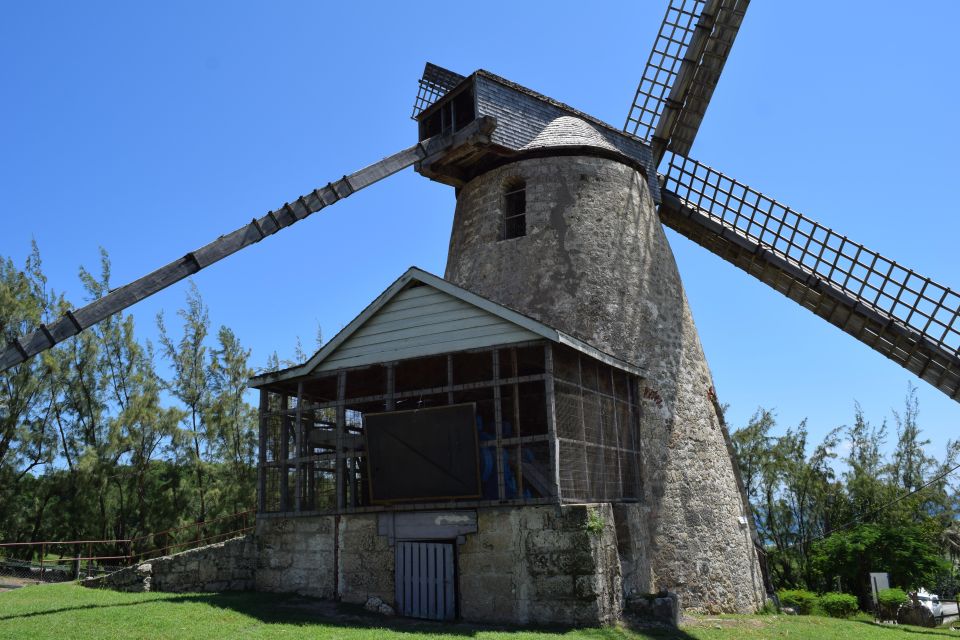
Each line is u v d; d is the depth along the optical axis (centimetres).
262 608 1291
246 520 3000
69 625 1102
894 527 2769
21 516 2717
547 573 1226
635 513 1588
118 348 3122
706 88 2319
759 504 3522
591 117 2212
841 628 1609
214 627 1109
